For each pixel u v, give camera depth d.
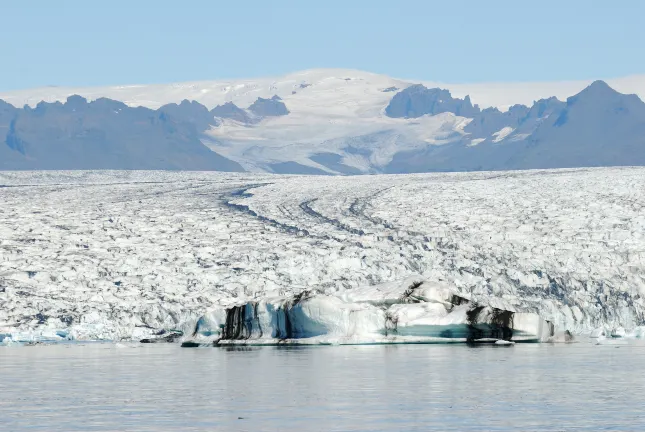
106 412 67.88
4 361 108.75
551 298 171.75
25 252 199.25
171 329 153.62
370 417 65.00
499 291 172.12
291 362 102.31
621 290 173.00
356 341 123.19
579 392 75.75
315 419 64.50
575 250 193.75
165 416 66.06
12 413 67.69
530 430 59.91
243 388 80.06
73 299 166.75
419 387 79.56
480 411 66.88
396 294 127.12
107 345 137.38
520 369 92.75
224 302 165.88
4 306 161.50
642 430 59.47
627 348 119.88
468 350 116.19
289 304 127.88
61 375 91.81
